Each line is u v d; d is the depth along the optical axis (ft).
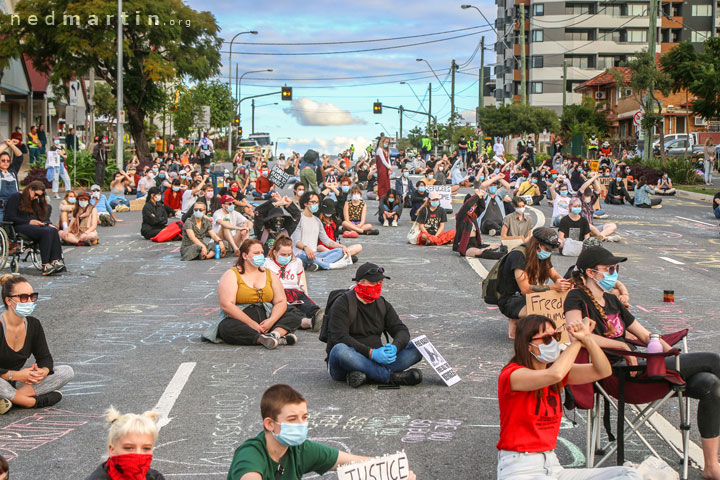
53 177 99.66
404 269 50.49
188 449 20.15
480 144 191.83
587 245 24.99
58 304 39.65
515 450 15.55
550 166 142.10
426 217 62.54
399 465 14.48
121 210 89.86
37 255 54.60
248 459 13.73
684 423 17.69
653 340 18.57
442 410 23.26
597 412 18.37
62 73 155.02
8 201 48.08
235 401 24.17
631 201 101.40
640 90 139.33
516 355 15.89
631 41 323.78
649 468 15.26
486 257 54.95
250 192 110.22
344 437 20.99
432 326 34.73
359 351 25.43
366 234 69.31
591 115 225.97
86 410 23.41
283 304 31.65
